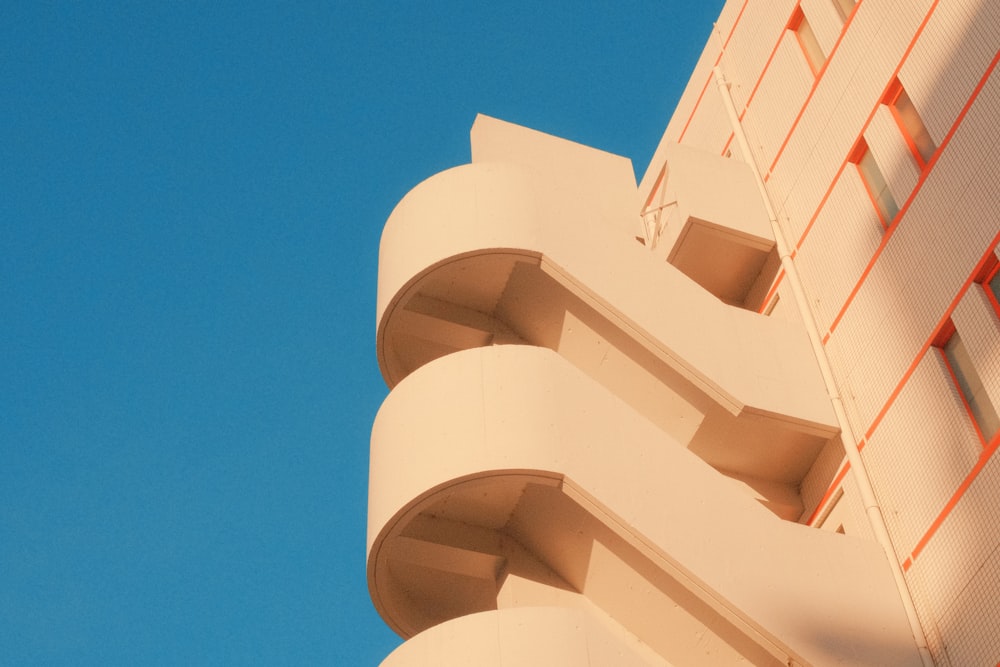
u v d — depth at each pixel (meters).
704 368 14.57
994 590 11.77
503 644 11.68
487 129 19.25
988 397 12.66
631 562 13.05
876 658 12.24
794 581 12.58
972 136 13.47
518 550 13.99
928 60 14.65
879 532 13.46
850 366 14.94
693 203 17.16
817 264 16.23
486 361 13.62
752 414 14.51
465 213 15.59
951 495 12.73
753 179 18.06
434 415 13.36
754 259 17.47
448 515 13.92
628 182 19.45
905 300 14.22
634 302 14.89
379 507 13.23
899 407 13.90
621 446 12.92
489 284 15.70
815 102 17.25
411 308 15.75
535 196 15.68
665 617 13.06
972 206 13.27
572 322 15.39
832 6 17.39
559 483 12.59
